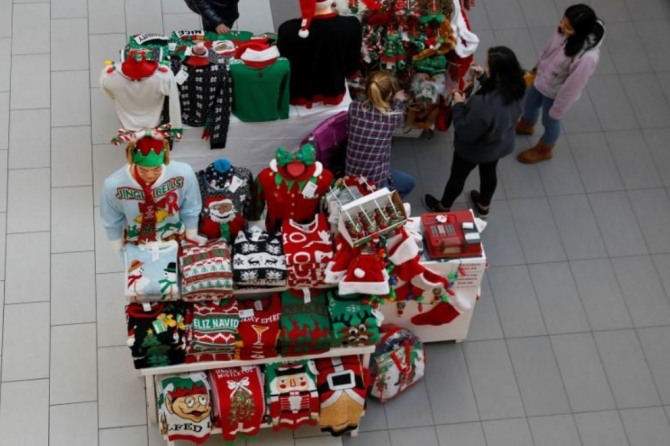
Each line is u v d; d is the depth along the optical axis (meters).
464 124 5.12
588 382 5.27
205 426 4.46
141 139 4.07
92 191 5.77
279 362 4.54
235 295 4.47
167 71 5.06
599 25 5.33
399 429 5.02
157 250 4.36
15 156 5.87
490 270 5.70
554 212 5.99
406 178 5.69
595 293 5.64
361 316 4.39
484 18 6.95
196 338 4.23
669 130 6.45
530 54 6.77
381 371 4.90
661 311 5.59
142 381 5.06
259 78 5.16
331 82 5.37
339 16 5.15
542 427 5.09
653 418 5.15
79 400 4.96
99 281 5.39
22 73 6.27
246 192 4.61
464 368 5.28
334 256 4.35
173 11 6.70
